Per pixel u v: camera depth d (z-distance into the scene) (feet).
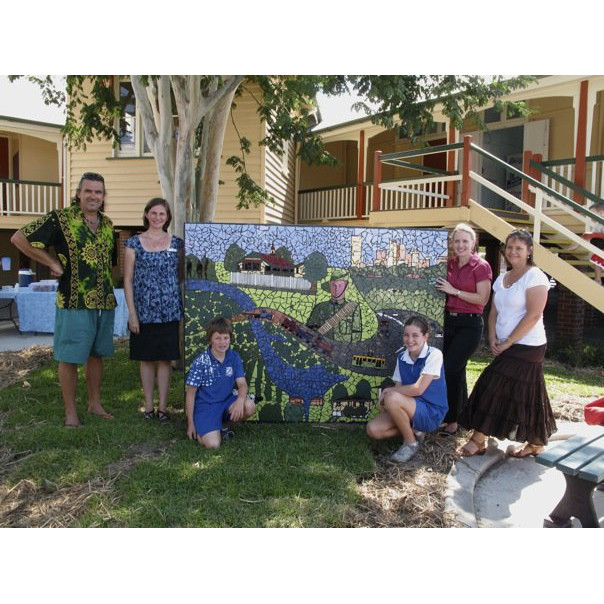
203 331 14.83
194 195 23.54
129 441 13.46
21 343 28.71
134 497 10.60
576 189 28.99
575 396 19.72
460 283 14.66
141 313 14.56
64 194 46.85
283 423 15.21
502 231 27.04
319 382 15.10
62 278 13.92
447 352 14.93
